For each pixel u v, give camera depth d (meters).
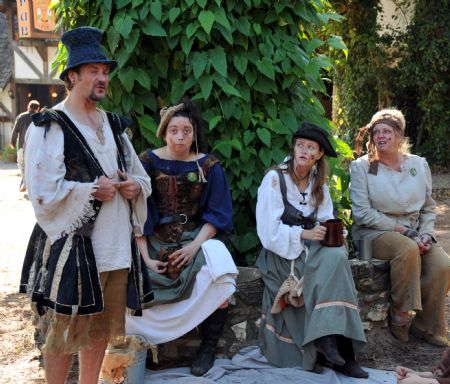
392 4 13.30
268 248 3.41
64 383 2.67
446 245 7.05
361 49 12.32
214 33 3.71
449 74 12.34
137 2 3.55
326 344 3.20
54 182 2.41
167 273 3.26
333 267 3.22
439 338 3.82
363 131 4.03
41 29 20.59
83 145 2.50
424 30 12.10
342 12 12.09
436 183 11.44
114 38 3.54
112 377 2.98
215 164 3.41
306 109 4.12
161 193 3.35
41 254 2.55
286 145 3.92
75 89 2.56
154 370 3.41
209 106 3.78
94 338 2.57
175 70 3.78
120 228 2.58
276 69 3.79
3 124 21.92
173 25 3.64
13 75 21.45
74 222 2.46
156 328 3.22
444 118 12.52
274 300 3.38
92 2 3.74
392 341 3.82
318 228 3.29
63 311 2.40
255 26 3.73
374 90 12.72
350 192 3.95
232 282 3.22
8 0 21.02
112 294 2.59
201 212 3.42
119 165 2.65
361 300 3.70
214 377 3.24
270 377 3.23
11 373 3.36
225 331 3.53
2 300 4.85
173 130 3.29
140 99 3.75
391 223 3.82
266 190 3.47
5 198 10.79
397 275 3.69
